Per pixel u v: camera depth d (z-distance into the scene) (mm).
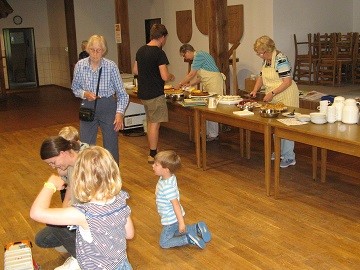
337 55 8250
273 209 3938
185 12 9344
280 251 3205
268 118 4121
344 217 3727
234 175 4875
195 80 6246
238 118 4281
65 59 12633
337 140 3344
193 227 3328
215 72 5996
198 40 9102
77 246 1984
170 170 3180
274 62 4742
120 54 8906
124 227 2041
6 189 4746
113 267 1992
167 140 6543
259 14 7945
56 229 2799
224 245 3326
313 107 6184
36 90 12945
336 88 7863
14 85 13570
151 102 5152
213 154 5711
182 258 3172
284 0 7844
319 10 8367
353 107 3762
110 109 4184
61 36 12664
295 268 2975
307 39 8320
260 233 3498
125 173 5090
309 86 8141
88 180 1874
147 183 4742
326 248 3223
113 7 11766
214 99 4773
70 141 2553
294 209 3920
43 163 5645
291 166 5086
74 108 9648
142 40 10992
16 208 4215
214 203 4125
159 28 5000
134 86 6414
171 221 3275
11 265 2559
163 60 5031
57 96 11562
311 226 3582
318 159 5277
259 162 5301
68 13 11781
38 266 2936
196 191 4438
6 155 6078
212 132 6324
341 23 8758
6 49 13258
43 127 7828
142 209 4059
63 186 2131
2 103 10648
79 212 1897
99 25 11695
